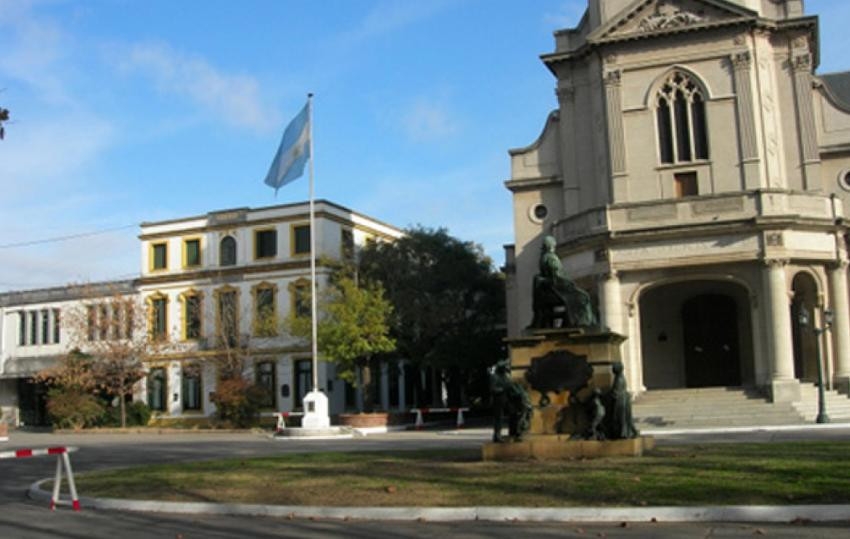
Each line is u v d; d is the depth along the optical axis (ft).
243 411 163.32
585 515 37.47
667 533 33.86
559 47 141.38
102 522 41.78
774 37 130.41
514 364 58.18
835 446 61.41
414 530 36.52
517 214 142.20
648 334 134.10
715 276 113.91
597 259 117.60
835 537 31.83
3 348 209.97
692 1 128.98
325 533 36.35
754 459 51.78
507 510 38.42
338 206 183.83
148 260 193.77
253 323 179.52
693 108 130.11
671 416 106.22
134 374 176.86
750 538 32.24
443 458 62.03
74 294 200.75
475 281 170.60
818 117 129.90
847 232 119.34
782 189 113.09
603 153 133.28
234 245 187.11
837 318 113.91
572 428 56.49
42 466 77.05
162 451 93.61
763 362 110.73
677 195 128.88
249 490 48.37
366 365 156.76
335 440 109.91
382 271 166.09
